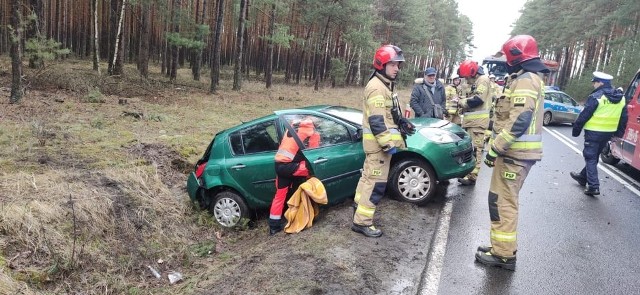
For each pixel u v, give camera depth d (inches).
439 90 294.8
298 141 205.8
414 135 222.7
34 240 172.1
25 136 324.2
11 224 172.9
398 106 180.4
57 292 157.2
